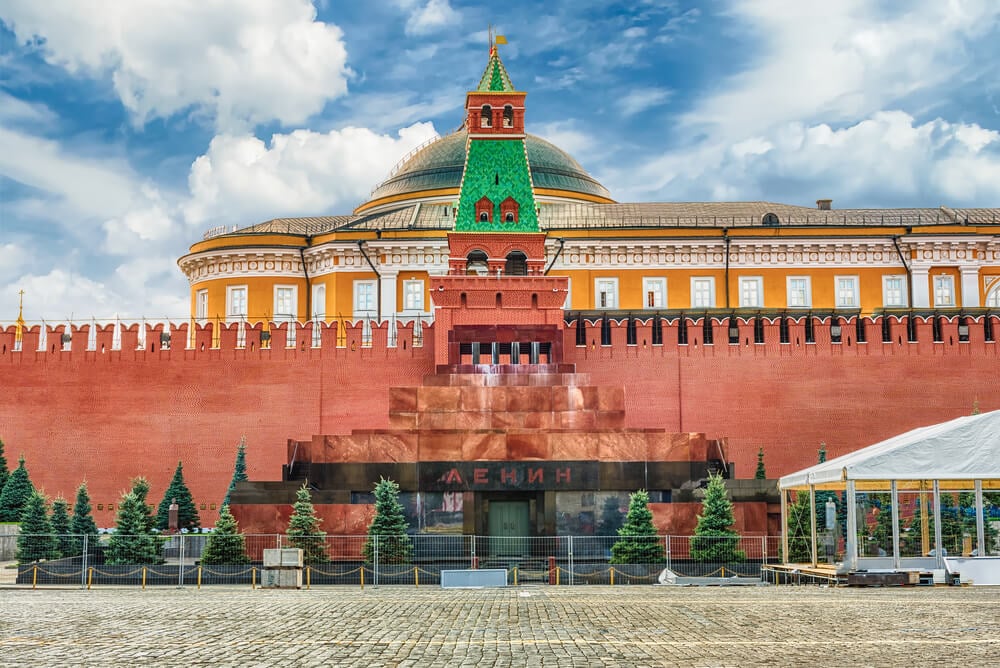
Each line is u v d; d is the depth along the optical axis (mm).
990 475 32781
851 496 32844
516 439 45688
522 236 54688
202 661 17984
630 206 73312
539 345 53438
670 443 46000
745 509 44312
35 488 55688
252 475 55844
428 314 66562
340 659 18188
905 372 56344
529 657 18219
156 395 56656
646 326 57188
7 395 56969
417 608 27141
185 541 47312
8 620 24203
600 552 44656
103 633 21688
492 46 57875
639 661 17625
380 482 45281
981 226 67625
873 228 68000
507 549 45000
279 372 56656
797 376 56438
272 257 68812
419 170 77688
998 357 56469
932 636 20172
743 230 67875
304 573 40281
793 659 17609
